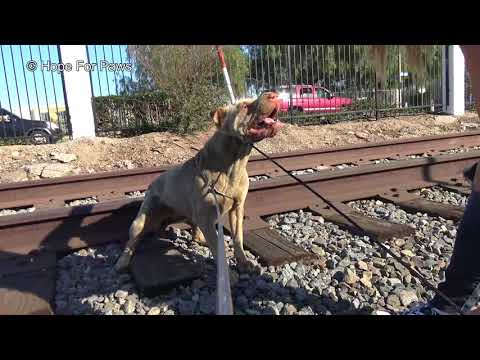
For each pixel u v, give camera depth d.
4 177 6.74
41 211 3.71
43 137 9.54
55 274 3.15
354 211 4.38
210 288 2.92
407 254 3.39
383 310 2.63
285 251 3.33
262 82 9.97
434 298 2.44
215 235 2.91
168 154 8.01
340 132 10.29
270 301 2.71
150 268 3.08
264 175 6.60
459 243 2.29
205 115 9.20
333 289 2.87
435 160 5.56
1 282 2.96
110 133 9.73
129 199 4.05
